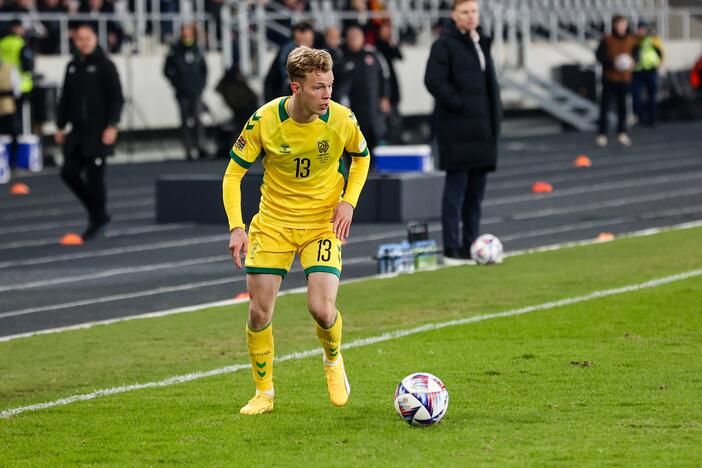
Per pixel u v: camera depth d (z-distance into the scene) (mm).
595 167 88500
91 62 57438
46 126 97062
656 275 44906
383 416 26297
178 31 105875
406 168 70125
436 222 63062
